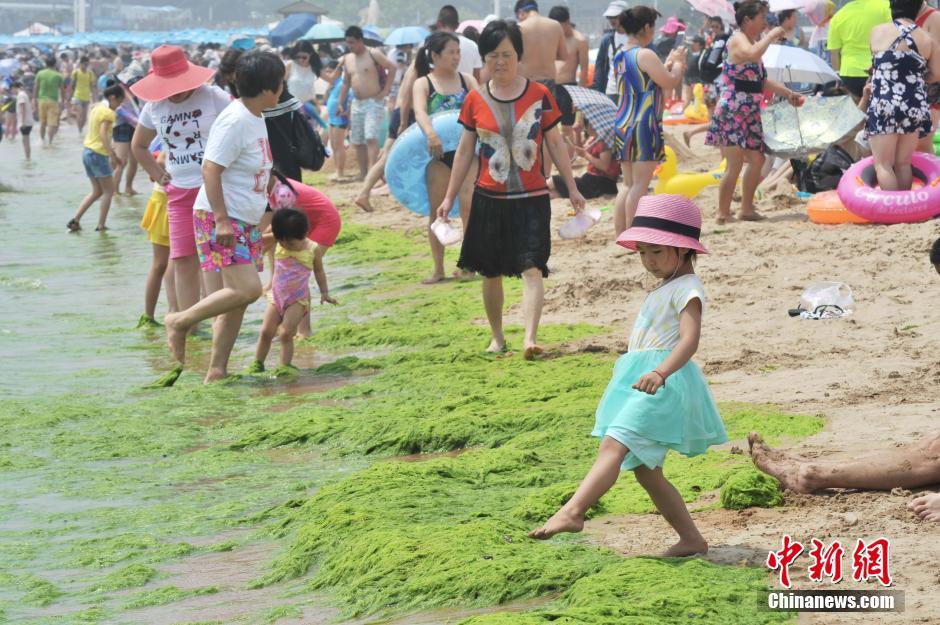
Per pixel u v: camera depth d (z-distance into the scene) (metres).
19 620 6.31
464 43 21.08
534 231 11.41
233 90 13.30
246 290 11.63
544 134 11.60
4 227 24.03
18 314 15.82
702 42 31.33
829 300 12.02
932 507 6.44
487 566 6.08
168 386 11.79
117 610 6.37
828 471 6.99
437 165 15.27
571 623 5.18
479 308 14.18
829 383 9.62
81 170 36.22
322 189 27.25
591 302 13.88
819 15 21.86
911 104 15.44
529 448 8.69
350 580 6.46
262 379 11.92
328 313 15.07
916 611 5.27
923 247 14.01
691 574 5.75
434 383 10.84
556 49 20.41
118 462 9.43
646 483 6.12
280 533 7.46
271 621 6.03
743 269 14.09
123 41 112.94
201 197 11.62
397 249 19.20
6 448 9.77
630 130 15.12
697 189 19.45
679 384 5.99
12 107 47.94
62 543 7.55
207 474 8.95
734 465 7.74
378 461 9.02
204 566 7.04
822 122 18.16
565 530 5.96
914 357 10.20
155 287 14.86
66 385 11.96
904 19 15.55
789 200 17.94
